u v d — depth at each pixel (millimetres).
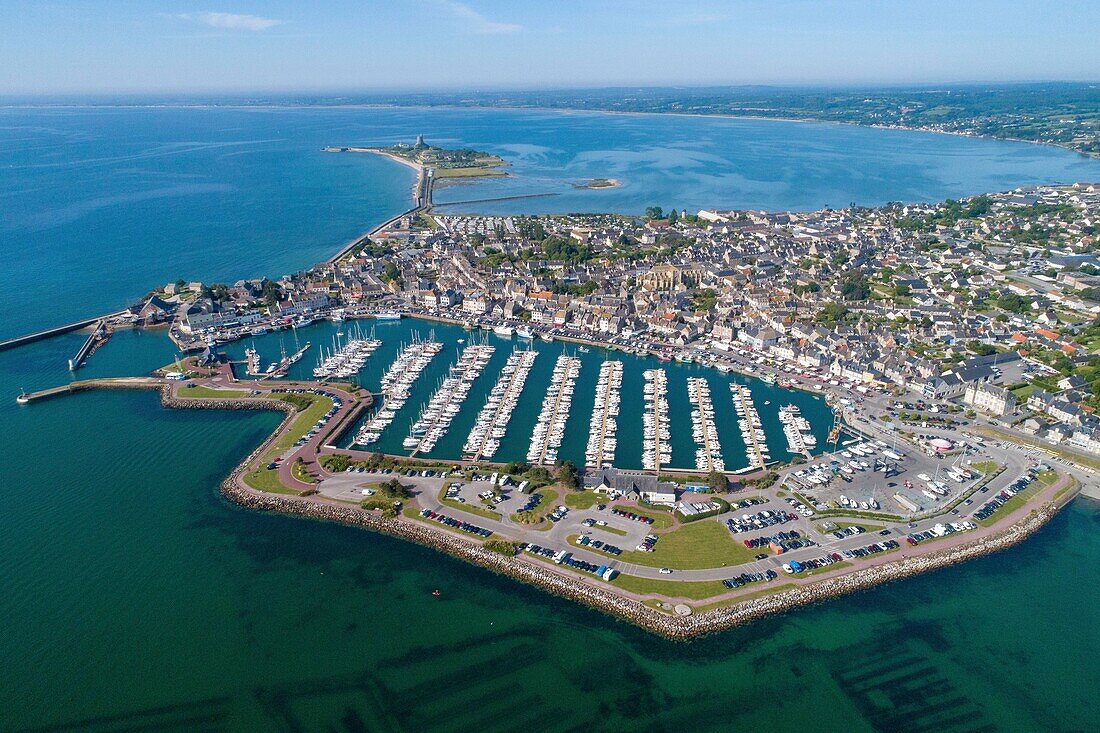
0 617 179750
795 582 186875
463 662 165250
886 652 168375
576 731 147125
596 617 178250
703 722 149750
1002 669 163875
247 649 169750
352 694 156500
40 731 148000
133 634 174250
